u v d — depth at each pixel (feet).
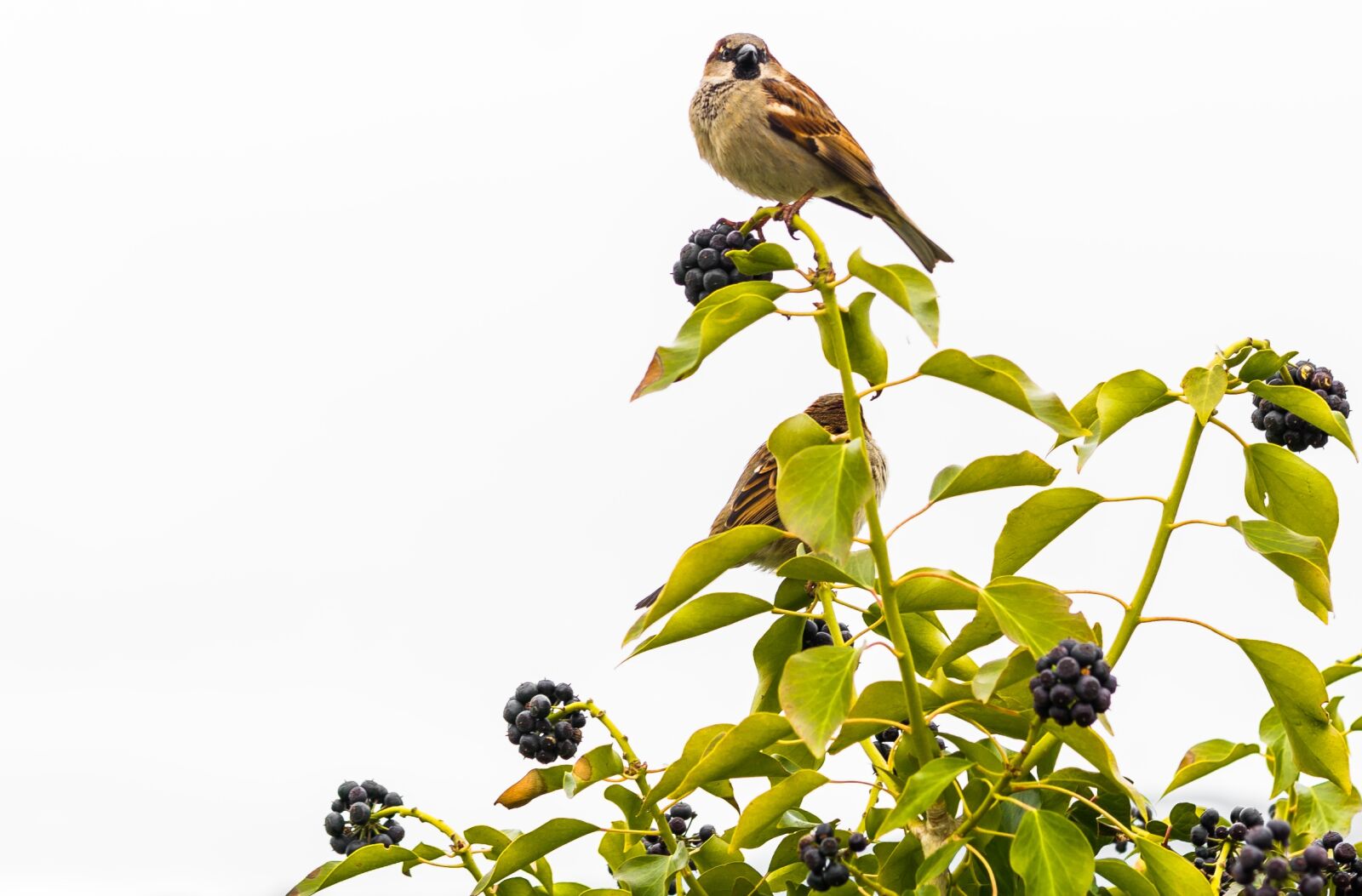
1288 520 18.57
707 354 16.93
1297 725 16.97
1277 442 19.65
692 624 17.89
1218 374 17.62
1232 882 17.95
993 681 16.42
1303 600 17.20
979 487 17.19
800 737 15.33
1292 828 18.06
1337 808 17.97
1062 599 16.21
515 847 19.44
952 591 16.78
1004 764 17.80
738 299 16.62
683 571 16.69
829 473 15.75
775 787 16.81
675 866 19.48
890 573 16.83
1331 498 18.10
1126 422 18.22
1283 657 16.65
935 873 16.26
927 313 16.62
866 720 17.04
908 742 18.42
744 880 19.98
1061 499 17.66
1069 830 15.60
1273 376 19.31
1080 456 18.17
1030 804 18.11
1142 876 16.43
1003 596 16.26
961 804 18.19
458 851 20.24
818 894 18.88
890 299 16.56
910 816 15.66
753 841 19.92
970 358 16.22
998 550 18.20
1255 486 18.74
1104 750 15.15
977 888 18.49
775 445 16.87
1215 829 18.81
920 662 20.51
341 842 20.42
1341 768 16.80
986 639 16.80
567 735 20.31
